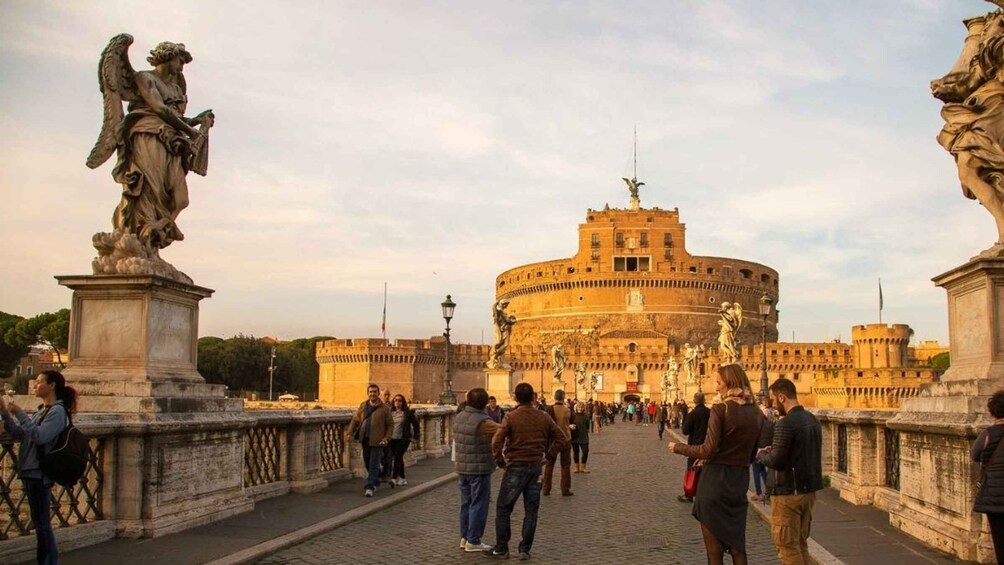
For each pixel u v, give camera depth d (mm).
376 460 17062
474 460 12219
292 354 151250
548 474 19594
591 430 58594
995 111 11531
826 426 19734
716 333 152250
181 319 13086
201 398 12859
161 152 12891
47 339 105312
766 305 36156
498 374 40812
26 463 8359
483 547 12039
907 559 10445
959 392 10906
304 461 17328
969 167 11523
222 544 11148
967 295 11469
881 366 121625
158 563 9914
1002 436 8203
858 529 12719
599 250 156125
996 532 8094
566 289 157625
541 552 12250
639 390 133375
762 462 8977
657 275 151750
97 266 12234
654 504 17875
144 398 11539
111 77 12414
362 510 14945
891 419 12914
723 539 8617
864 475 15547
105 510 11195
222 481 13281
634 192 167500
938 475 11133
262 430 16500
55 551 8539
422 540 12875
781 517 8883
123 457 11297
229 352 134750
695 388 69688
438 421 29094
